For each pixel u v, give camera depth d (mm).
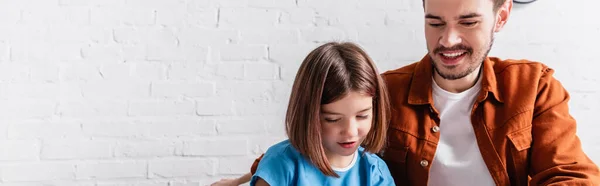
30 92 1642
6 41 1616
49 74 1646
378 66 1760
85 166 1682
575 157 1155
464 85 1203
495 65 1279
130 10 1670
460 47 1097
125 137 1693
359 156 1096
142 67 1685
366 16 1754
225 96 1726
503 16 1169
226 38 1712
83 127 1673
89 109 1671
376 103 1034
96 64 1665
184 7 1690
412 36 1772
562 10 1808
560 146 1162
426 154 1208
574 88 1824
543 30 1805
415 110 1238
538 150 1182
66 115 1663
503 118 1192
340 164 1050
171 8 1686
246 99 1734
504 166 1183
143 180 1709
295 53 1738
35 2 1625
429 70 1235
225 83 1723
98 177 1689
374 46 1758
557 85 1245
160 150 1711
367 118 983
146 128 1700
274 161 1006
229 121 1733
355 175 1065
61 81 1653
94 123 1677
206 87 1716
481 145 1188
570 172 1106
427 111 1225
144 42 1681
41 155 1659
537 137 1189
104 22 1660
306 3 1734
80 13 1648
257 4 1719
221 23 1707
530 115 1188
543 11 1804
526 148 1185
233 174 1750
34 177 1659
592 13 1819
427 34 1132
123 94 1684
